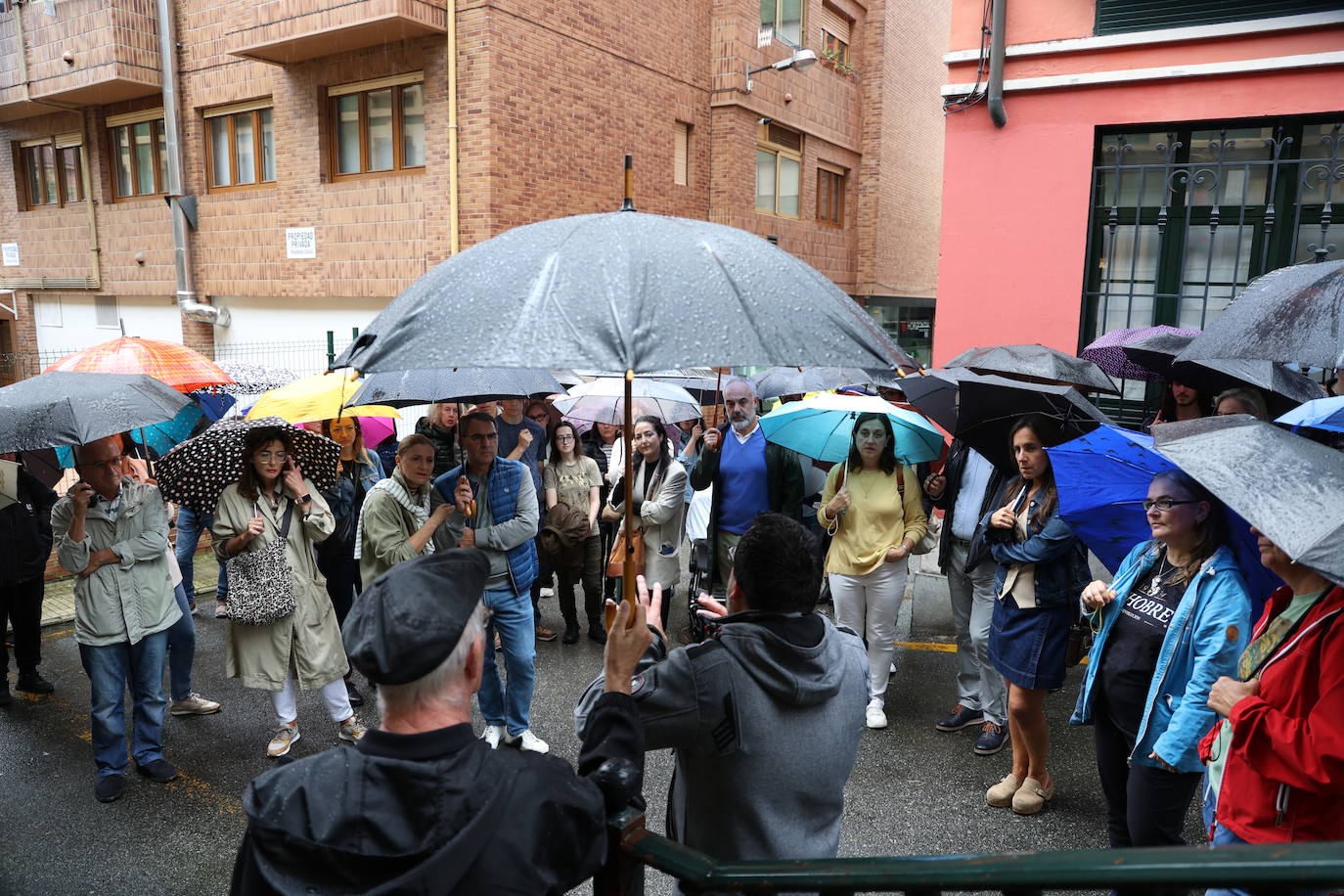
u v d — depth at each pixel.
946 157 7.59
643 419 5.66
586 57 11.78
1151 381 6.39
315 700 5.49
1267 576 2.77
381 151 11.62
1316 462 2.06
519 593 4.64
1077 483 3.30
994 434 4.32
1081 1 7.00
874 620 4.92
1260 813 2.29
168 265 14.16
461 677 1.47
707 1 14.18
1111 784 3.21
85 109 14.70
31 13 13.77
